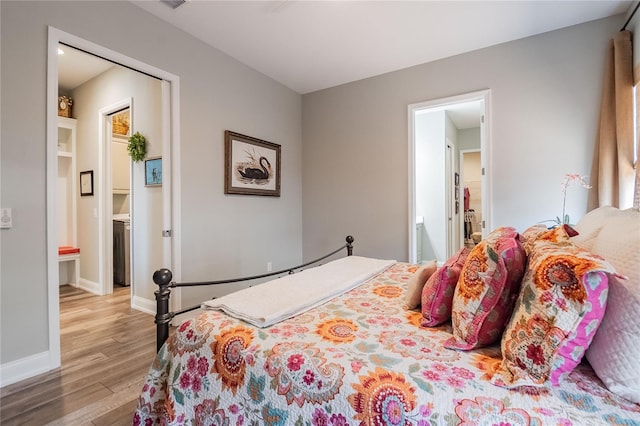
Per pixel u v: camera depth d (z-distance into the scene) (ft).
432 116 15.28
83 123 12.84
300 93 13.69
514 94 9.09
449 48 9.64
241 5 7.68
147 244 10.22
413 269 7.12
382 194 11.66
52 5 6.37
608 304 2.54
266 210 12.07
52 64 6.37
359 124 12.16
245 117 11.02
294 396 2.92
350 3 7.54
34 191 6.21
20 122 6.03
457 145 19.20
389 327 3.92
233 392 3.26
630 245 2.72
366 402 2.62
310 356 3.11
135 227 10.61
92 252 12.56
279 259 12.66
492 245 3.38
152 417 3.80
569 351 2.52
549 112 8.63
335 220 12.88
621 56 7.28
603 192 7.62
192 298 9.32
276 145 12.34
